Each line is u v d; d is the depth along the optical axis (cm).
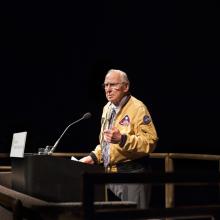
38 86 1603
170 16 1716
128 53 1659
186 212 405
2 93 1577
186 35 1741
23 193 511
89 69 1605
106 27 1638
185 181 401
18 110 1580
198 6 1744
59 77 1608
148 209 396
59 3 1622
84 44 1617
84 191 378
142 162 616
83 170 462
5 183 601
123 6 1656
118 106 637
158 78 1720
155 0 1698
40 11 1611
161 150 1772
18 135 539
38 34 1609
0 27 1586
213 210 412
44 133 1588
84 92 1573
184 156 831
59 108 1596
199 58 1769
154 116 1745
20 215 425
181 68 1750
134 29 1669
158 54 1711
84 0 1631
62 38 1617
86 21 1628
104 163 631
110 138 580
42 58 1608
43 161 472
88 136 1544
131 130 616
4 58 1583
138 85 1698
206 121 1802
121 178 386
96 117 1533
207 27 1756
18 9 1598
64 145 1578
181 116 1786
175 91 1756
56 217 418
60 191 455
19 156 518
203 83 1788
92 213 379
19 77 1591
